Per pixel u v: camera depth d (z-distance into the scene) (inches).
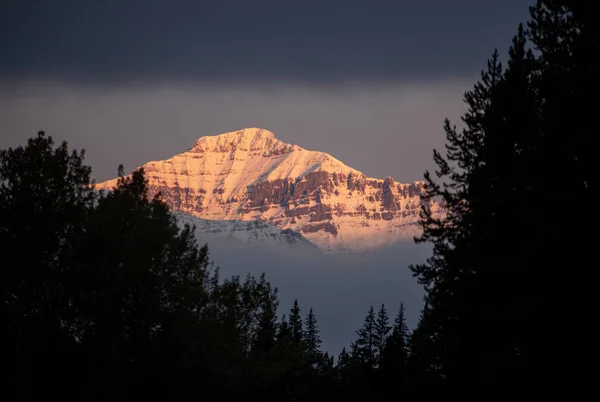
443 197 5044.3
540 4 4616.1
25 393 5536.4
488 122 4776.1
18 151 5575.8
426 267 4992.6
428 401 4886.8
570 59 4200.3
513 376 3892.7
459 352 4672.7
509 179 4584.2
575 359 3668.8
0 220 5408.5
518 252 4138.8
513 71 4766.2
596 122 3878.0
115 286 5246.1
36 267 5428.2
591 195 3742.6
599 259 3661.4
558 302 3710.6
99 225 5275.6
